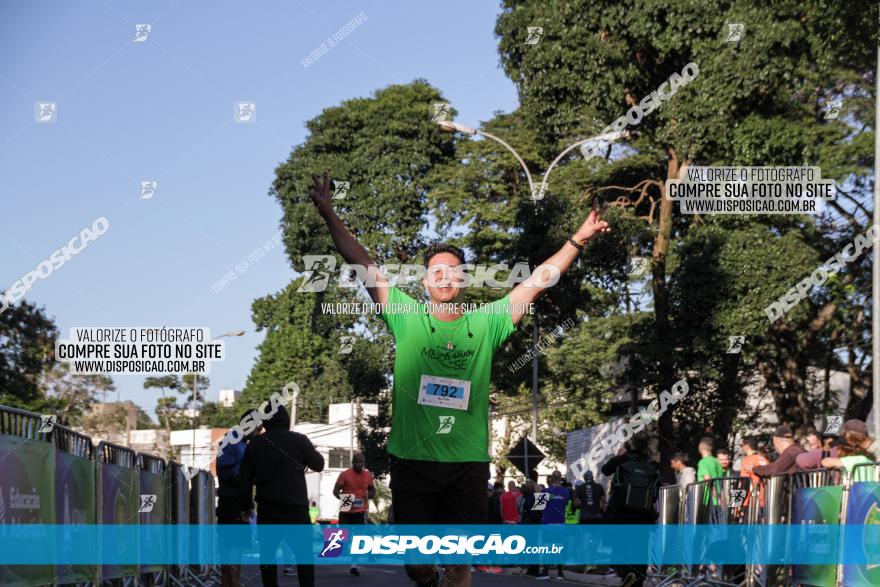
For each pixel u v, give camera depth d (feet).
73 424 81.10
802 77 67.46
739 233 73.10
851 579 23.71
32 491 20.99
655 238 83.25
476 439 16.72
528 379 103.45
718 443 75.15
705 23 67.05
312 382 154.81
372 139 132.57
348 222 130.31
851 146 67.97
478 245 107.55
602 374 103.65
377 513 143.43
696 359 75.15
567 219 86.94
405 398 16.74
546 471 157.99
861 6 36.83
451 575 16.81
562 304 88.84
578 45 71.97
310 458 29.66
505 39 75.87
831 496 25.09
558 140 80.84
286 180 133.69
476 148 115.03
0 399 70.18
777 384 81.66
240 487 31.73
